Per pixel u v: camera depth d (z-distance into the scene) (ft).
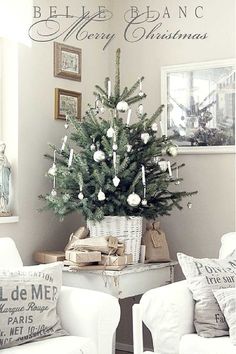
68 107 12.47
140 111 11.37
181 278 12.61
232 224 12.05
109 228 11.14
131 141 11.19
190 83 12.51
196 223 12.46
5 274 8.84
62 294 9.34
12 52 11.45
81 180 10.63
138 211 11.32
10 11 11.14
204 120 12.33
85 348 8.48
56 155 12.12
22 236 11.55
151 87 13.03
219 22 12.20
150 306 9.41
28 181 11.65
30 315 8.63
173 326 9.23
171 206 11.52
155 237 11.70
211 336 9.11
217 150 12.15
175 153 11.53
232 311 8.97
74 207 10.93
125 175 10.77
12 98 11.47
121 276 10.63
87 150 11.09
